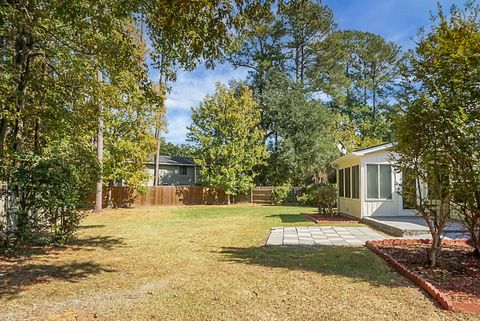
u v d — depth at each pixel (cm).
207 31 456
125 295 396
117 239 824
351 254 618
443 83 507
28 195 642
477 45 505
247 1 447
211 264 551
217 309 348
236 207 2069
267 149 2584
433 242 498
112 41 616
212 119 2339
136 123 1805
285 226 1071
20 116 689
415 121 497
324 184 1602
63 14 457
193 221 1255
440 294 365
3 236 633
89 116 817
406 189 522
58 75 755
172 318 326
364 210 1181
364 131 3039
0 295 397
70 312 343
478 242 539
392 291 399
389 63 3228
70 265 549
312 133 2403
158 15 451
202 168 2356
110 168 1775
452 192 466
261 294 395
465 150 448
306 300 373
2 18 558
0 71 651
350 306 353
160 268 527
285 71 2716
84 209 809
